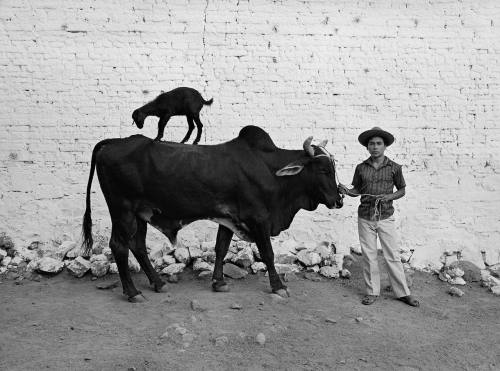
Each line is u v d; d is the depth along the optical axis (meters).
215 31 7.50
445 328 4.98
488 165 7.54
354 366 4.09
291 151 5.71
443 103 7.57
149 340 4.41
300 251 6.84
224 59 7.50
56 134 7.34
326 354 4.27
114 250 5.37
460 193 7.52
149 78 7.44
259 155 5.55
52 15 7.38
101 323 4.79
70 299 5.50
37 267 6.36
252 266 6.46
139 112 5.13
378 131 5.40
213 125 7.47
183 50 7.48
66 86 7.36
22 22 7.35
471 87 7.57
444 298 5.97
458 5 7.61
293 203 5.80
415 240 7.45
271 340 4.48
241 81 7.50
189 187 5.33
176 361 4.04
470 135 7.55
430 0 7.61
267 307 5.24
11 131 7.30
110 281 6.09
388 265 5.59
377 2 7.62
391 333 4.77
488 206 7.51
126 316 4.96
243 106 7.50
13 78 7.32
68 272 6.42
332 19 7.58
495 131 7.54
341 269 6.49
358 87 7.57
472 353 4.42
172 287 5.89
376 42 7.59
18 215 7.27
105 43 7.41
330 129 7.54
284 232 7.43
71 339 4.43
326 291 5.91
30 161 7.31
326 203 5.71
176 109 5.33
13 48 7.33
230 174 5.39
